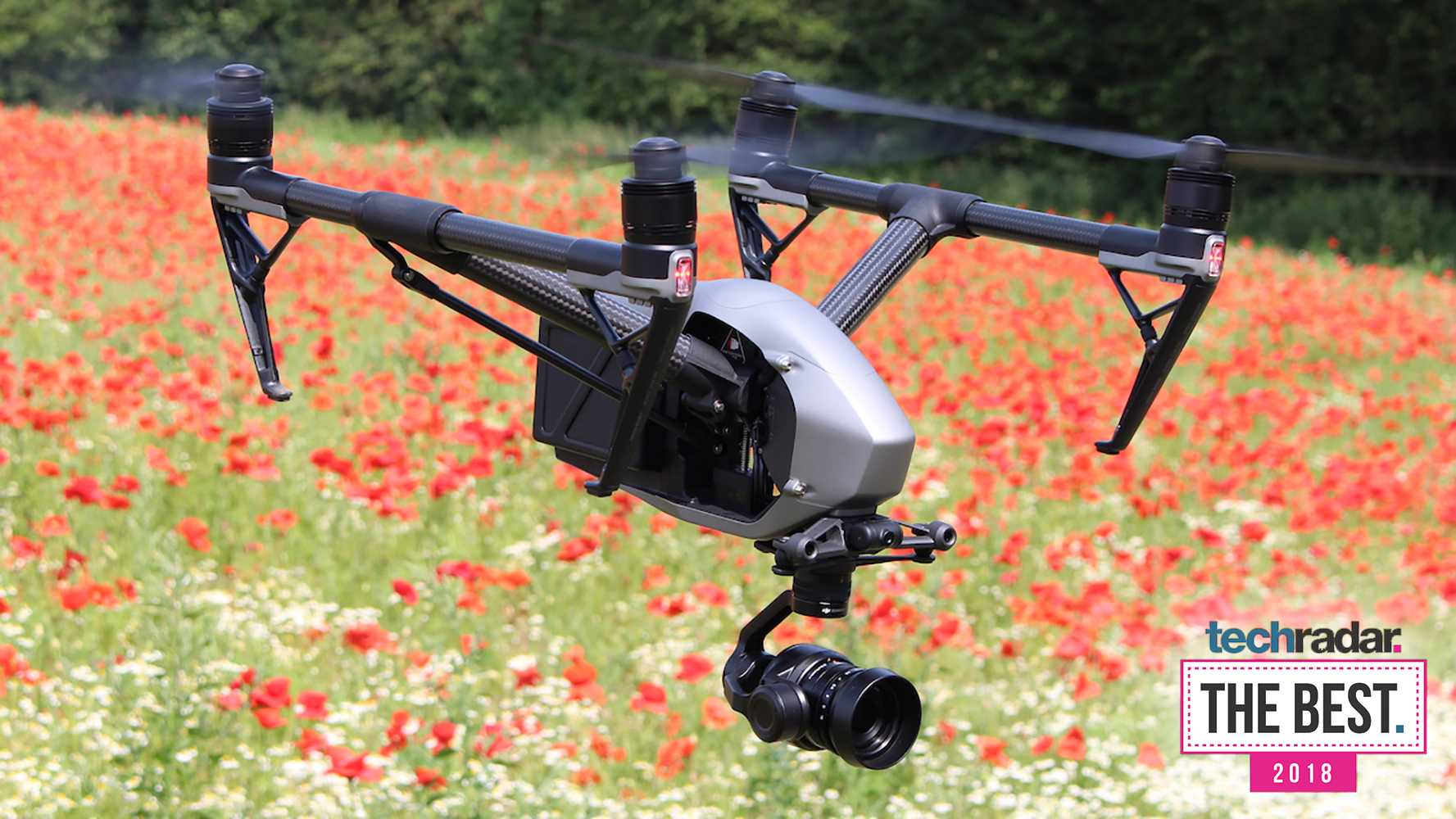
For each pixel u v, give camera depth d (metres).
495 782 3.49
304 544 5.01
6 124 14.86
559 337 2.06
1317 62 23.73
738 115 2.27
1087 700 4.53
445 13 25.38
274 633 4.34
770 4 24.81
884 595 4.55
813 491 1.73
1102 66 24.97
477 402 6.21
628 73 24.30
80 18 25.94
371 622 4.07
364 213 1.84
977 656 4.68
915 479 6.45
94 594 3.69
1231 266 14.70
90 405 6.03
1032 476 6.79
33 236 9.07
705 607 4.88
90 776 3.39
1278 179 23.08
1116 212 23.31
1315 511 5.74
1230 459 6.86
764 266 2.23
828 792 3.71
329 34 25.72
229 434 5.71
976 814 3.81
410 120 25.19
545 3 24.66
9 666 3.42
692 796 3.72
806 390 1.75
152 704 3.49
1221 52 24.03
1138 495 5.84
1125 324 11.07
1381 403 8.58
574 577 5.02
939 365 7.22
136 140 14.55
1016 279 12.20
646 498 1.96
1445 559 6.16
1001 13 25.41
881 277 2.04
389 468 4.99
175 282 8.00
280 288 8.59
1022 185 23.22
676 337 1.60
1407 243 20.28
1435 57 22.70
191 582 3.83
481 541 5.29
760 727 1.79
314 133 23.34
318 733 3.65
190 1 26.17
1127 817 3.93
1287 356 10.55
